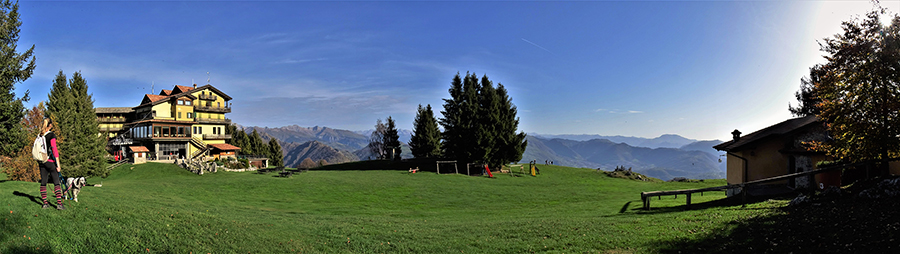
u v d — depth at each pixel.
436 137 78.69
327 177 42.38
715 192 34.12
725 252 10.55
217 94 78.06
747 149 27.53
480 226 16.30
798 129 25.25
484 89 56.38
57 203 11.04
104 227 10.39
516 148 55.19
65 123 40.38
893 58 16.38
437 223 17.75
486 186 40.03
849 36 18.31
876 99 17.56
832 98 19.39
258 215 17.08
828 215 12.70
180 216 12.95
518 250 12.16
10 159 29.03
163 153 65.69
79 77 53.62
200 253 9.91
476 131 53.31
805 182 23.61
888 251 8.92
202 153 69.00
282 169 50.56
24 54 30.84
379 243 12.87
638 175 56.72
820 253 9.59
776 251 10.17
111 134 73.06
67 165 39.69
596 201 30.03
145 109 71.75
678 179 55.84
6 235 8.77
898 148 17.47
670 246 11.62
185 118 71.88
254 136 100.69
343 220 17.45
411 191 34.72
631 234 13.40
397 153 78.31
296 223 15.34
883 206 12.66
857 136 18.33
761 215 14.30
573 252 11.63
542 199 32.00
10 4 30.19
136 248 9.57
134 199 17.17
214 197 27.31
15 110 30.61
